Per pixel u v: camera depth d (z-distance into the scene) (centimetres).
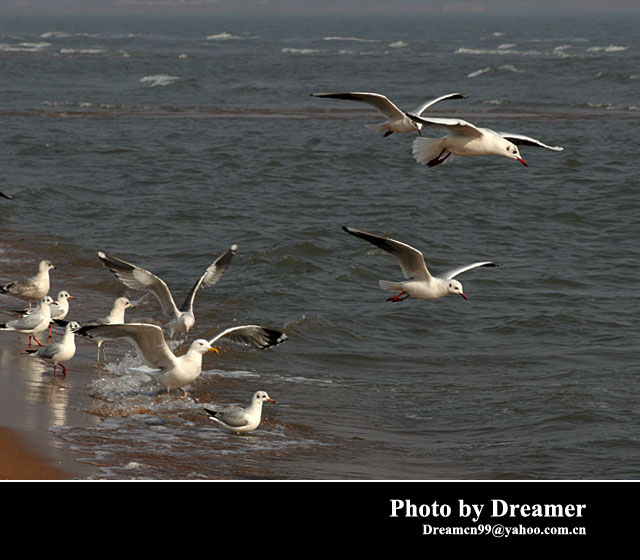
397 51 12562
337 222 2845
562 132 4709
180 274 2244
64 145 4212
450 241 2670
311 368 1653
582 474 1176
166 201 3109
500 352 1772
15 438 1130
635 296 2161
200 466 1120
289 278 2234
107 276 2183
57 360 1446
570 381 1584
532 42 16150
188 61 10088
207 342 1313
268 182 3516
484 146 1217
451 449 1275
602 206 3116
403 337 1859
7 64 9175
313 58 10681
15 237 2542
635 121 5122
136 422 1279
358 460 1210
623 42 15838
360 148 4291
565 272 2361
